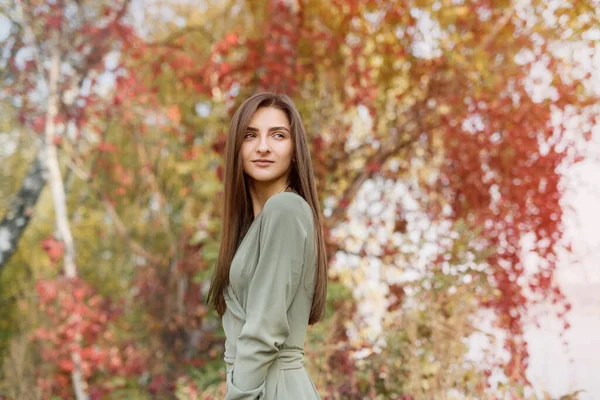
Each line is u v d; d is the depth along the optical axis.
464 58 4.60
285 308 1.53
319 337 3.86
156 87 5.18
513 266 4.17
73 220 6.36
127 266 6.06
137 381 5.24
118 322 5.41
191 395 4.01
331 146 4.93
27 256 6.45
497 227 4.32
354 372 3.73
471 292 3.96
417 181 4.77
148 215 5.91
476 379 3.63
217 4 5.29
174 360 5.20
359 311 4.61
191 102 5.38
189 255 5.32
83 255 6.23
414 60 4.75
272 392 1.57
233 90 4.94
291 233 1.55
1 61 5.04
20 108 5.13
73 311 4.94
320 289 1.69
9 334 5.95
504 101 4.43
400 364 3.79
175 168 5.53
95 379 5.25
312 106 4.94
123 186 5.84
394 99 4.93
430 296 3.86
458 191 4.57
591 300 4.07
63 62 5.11
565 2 4.31
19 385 5.00
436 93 4.64
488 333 3.81
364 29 4.79
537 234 4.24
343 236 4.88
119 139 5.89
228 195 1.75
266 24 4.86
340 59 4.86
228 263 1.74
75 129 5.32
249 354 1.49
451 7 4.62
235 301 1.65
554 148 4.29
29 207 5.55
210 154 5.27
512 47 4.45
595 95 4.24
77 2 5.06
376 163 4.84
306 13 4.81
